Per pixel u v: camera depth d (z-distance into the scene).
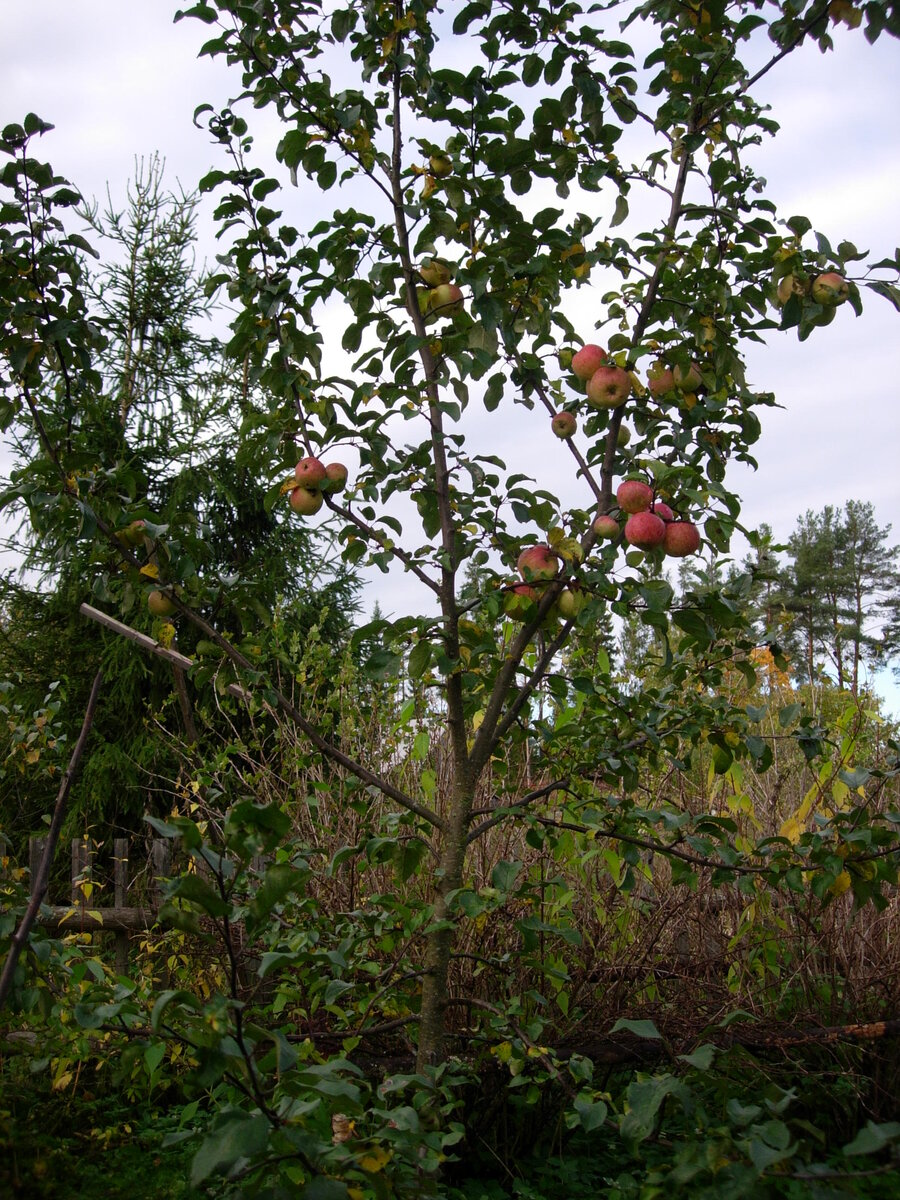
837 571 31.33
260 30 2.41
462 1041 2.86
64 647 8.99
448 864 2.28
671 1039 3.00
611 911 3.31
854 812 2.44
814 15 2.23
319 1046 2.87
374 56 2.43
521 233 2.33
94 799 7.98
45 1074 2.98
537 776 3.28
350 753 3.99
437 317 2.46
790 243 2.29
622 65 2.43
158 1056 1.95
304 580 10.05
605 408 2.45
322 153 2.43
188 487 9.43
